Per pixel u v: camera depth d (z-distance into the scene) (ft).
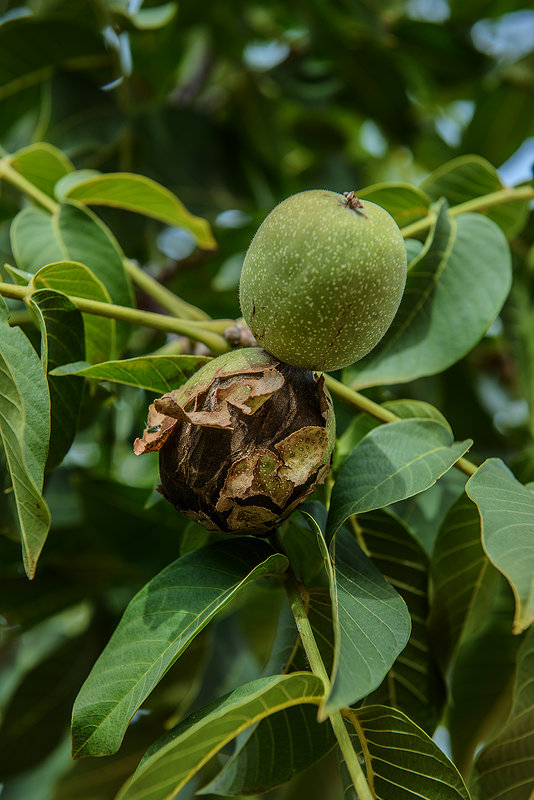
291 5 2.07
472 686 1.63
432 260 1.45
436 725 1.36
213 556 1.25
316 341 1.21
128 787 1.06
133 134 1.92
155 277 2.07
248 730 1.27
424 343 1.43
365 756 1.20
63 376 1.31
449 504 1.52
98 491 1.64
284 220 1.20
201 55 2.34
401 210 1.57
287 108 2.40
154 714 1.76
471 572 1.40
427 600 1.38
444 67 2.21
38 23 1.82
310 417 1.23
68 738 1.76
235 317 2.15
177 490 1.23
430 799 1.18
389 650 1.14
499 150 2.31
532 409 1.76
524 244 1.82
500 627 1.64
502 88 2.19
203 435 1.20
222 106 2.28
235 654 1.78
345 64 2.18
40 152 1.58
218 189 2.00
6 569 1.71
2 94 1.93
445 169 1.63
